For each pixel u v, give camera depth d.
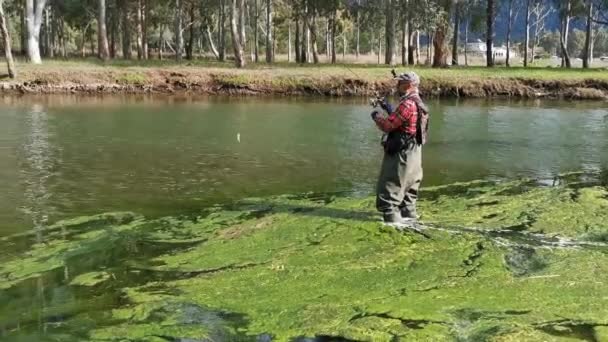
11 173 10.90
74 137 15.34
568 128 19.25
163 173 11.16
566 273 5.99
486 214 8.17
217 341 4.78
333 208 8.43
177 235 7.35
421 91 29.94
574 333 4.80
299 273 6.00
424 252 6.55
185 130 17.17
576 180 11.12
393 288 5.64
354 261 6.29
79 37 88.12
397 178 7.45
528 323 4.96
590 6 47.41
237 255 6.56
